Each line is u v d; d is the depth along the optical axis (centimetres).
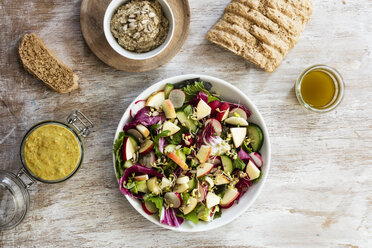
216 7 76
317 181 79
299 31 73
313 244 79
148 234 77
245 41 73
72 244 76
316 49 78
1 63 75
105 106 76
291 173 79
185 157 70
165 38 71
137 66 74
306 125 79
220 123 71
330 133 79
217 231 78
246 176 70
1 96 75
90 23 73
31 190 75
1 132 75
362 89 79
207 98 70
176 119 70
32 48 72
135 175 69
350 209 79
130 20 68
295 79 78
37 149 69
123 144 69
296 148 79
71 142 70
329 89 76
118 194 77
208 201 68
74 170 70
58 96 75
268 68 73
